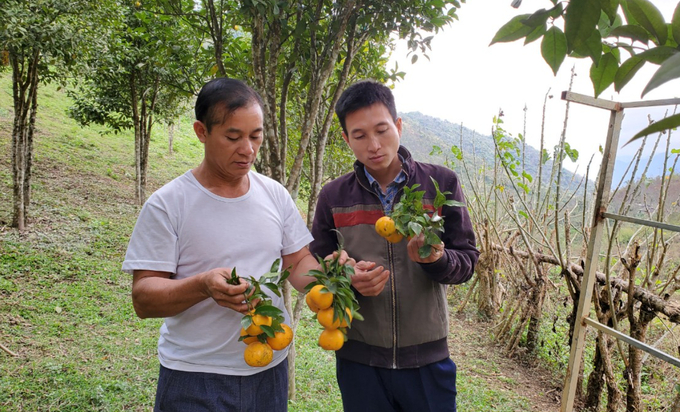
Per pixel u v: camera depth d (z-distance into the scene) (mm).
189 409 1466
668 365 3803
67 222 7148
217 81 1427
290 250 1723
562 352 4062
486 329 5082
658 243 3088
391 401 1781
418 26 2793
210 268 1495
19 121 6277
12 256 5500
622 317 3035
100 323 4340
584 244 3375
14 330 3895
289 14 2490
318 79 2605
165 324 1593
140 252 1440
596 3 670
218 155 1428
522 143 3926
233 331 1509
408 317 1718
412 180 1746
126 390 3189
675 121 551
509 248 4387
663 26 701
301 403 3150
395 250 1732
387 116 1615
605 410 3434
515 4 740
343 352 1820
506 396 3582
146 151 9102
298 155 2740
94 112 8828
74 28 5340
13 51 5156
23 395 3000
